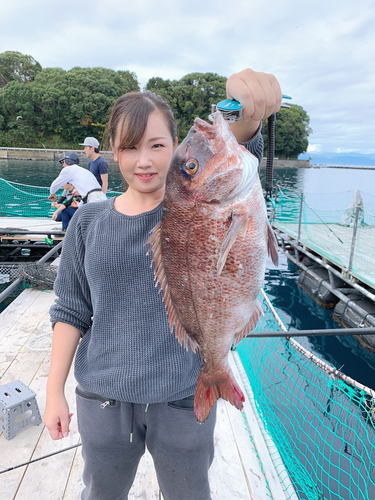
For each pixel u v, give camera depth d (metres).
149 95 1.30
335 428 3.55
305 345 6.41
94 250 1.32
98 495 1.43
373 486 2.90
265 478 2.17
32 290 5.07
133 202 1.38
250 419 2.66
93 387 1.35
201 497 1.39
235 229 1.21
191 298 1.31
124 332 1.31
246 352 4.10
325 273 8.66
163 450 1.34
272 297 8.48
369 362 5.91
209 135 1.26
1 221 10.06
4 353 3.47
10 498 2.02
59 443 2.44
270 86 1.26
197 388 1.36
